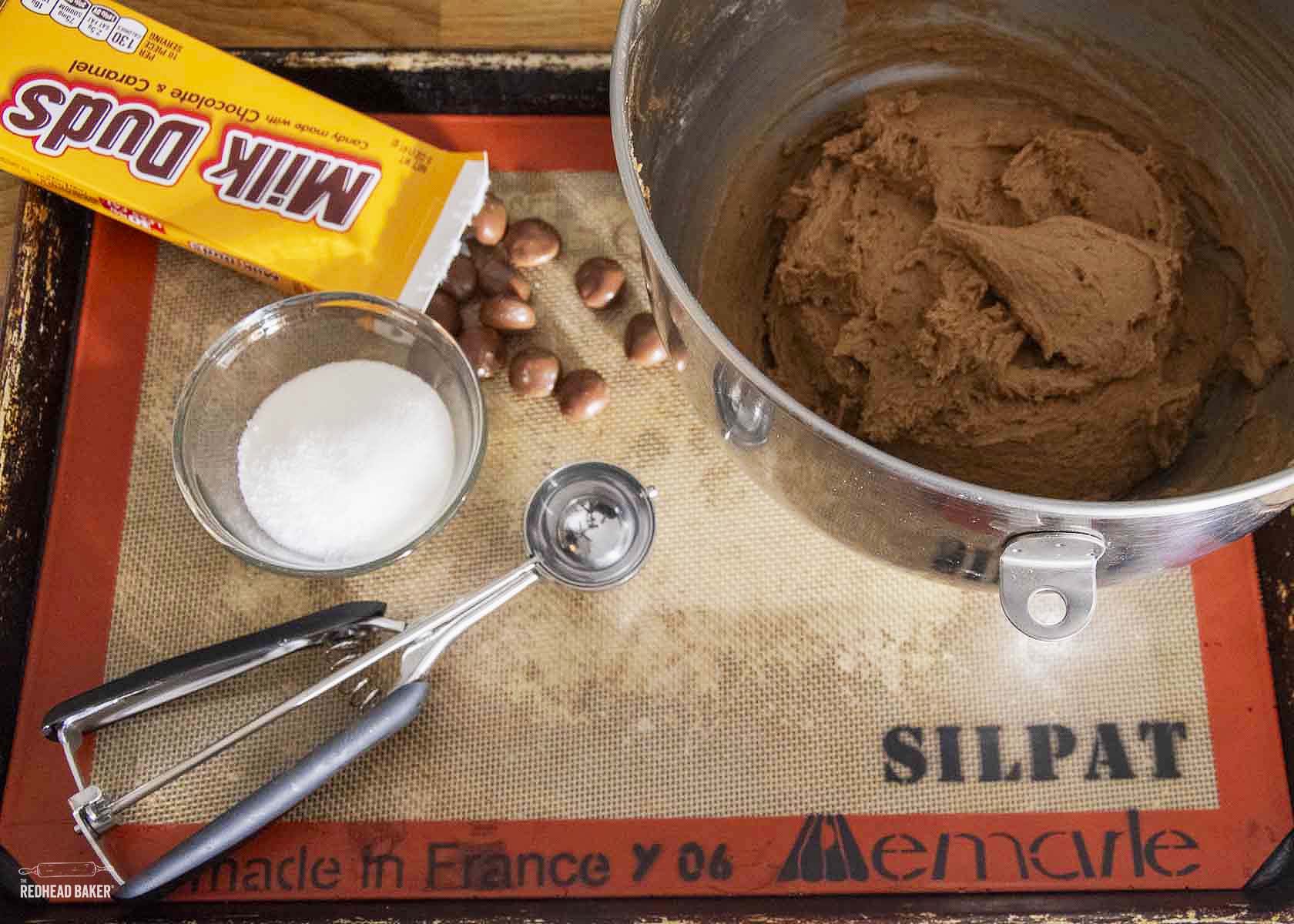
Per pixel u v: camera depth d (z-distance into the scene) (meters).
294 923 0.66
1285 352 0.67
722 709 0.68
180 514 0.71
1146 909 0.65
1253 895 0.66
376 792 0.68
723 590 0.69
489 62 0.73
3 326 0.71
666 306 0.59
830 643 0.69
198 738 0.68
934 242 0.68
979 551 0.59
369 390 0.71
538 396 0.71
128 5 0.75
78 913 0.66
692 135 0.68
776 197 0.73
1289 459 0.66
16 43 0.69
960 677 0.68
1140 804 0.67
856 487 0.58
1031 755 0.67
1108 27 0.69
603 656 0.69
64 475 0.71
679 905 0.66
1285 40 0.65
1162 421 0.67
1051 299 0.67
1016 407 0.67
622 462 0.71
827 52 0.70
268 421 0.71
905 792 0.67
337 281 0.71
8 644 0.69
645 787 0.68
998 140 0.71
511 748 0.68
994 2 0.69
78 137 0.70
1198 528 0.57
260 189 0.71
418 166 0.71
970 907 0.66
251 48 0.73
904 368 0.68
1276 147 0.67
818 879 0.67
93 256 0.73
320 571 0.67
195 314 0.73
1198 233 0.70
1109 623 0.69
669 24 0.63
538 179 0.74
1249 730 0.67
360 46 0.75
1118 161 0.70
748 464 0.63
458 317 0.72
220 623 0.70
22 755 0.68
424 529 0.69
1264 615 0.68
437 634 0.67
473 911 0.66
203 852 0.64
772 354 0.71
